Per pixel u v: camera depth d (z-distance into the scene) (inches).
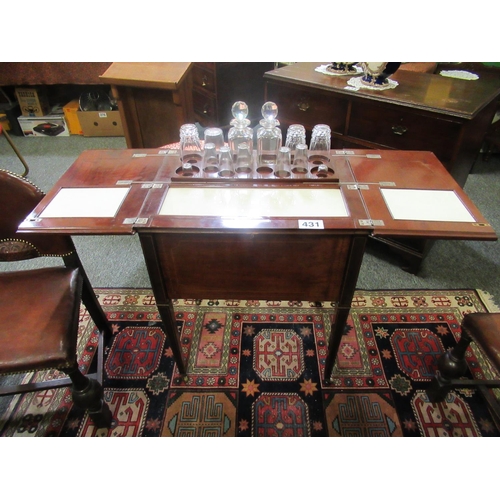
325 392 55.4
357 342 62.2
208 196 43.1
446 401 54.3
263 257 41.9
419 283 73.1
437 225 38.6
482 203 94.2
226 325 65.4
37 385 49.9
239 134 48.7
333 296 46.1
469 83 73.5
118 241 84.9
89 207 41.6
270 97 82.0
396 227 38.1
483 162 111.3
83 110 126.9
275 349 61.4
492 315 44.1
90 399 47.1
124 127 91.4
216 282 45.1
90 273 76.2
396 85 71.6
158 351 61.4
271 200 42.3
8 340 40.5
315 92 74.0
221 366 59.0
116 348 61.8
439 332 63.7
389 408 53.6
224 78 112.9
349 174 47.1
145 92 86.2
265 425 51.8
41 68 115.9
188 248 41.3
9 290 46.2
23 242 48.0
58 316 43.1
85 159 51.1
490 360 40.6
